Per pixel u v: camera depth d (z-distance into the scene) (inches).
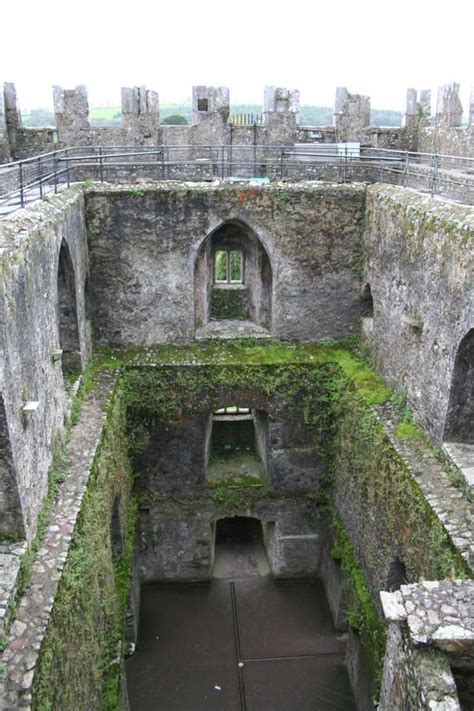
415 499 386.0
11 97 676.1
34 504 346.3
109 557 445.7
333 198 573.6
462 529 348.8
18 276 331.0
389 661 319.6
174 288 589.3
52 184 574.2
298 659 561.6
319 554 640.4
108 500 450.6
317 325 608.7
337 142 711.1
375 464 461.7
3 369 300.4
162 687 535.2
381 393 509.4
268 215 575.5
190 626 594.6
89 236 568.4
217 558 677.3
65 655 306.2
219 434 674.8
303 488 615.5
